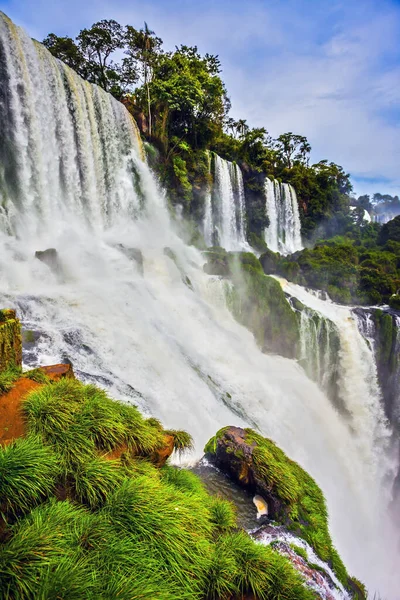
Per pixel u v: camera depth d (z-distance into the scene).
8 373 5.30
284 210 45.03
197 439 8.41
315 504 6.35
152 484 4.25
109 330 10.43
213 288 17.69
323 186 54.44
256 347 17.06
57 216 18.69
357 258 28.00
